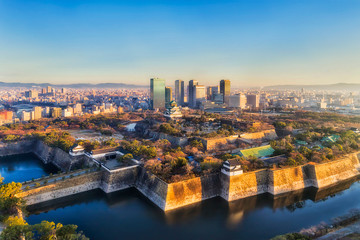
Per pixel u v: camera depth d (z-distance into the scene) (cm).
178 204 13625
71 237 8994
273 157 17788
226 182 14538
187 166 15325
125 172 16088
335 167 17100
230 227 12112
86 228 11981
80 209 13762
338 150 19050
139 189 15800
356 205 14188
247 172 15125
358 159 19262
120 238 11262
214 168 15438
